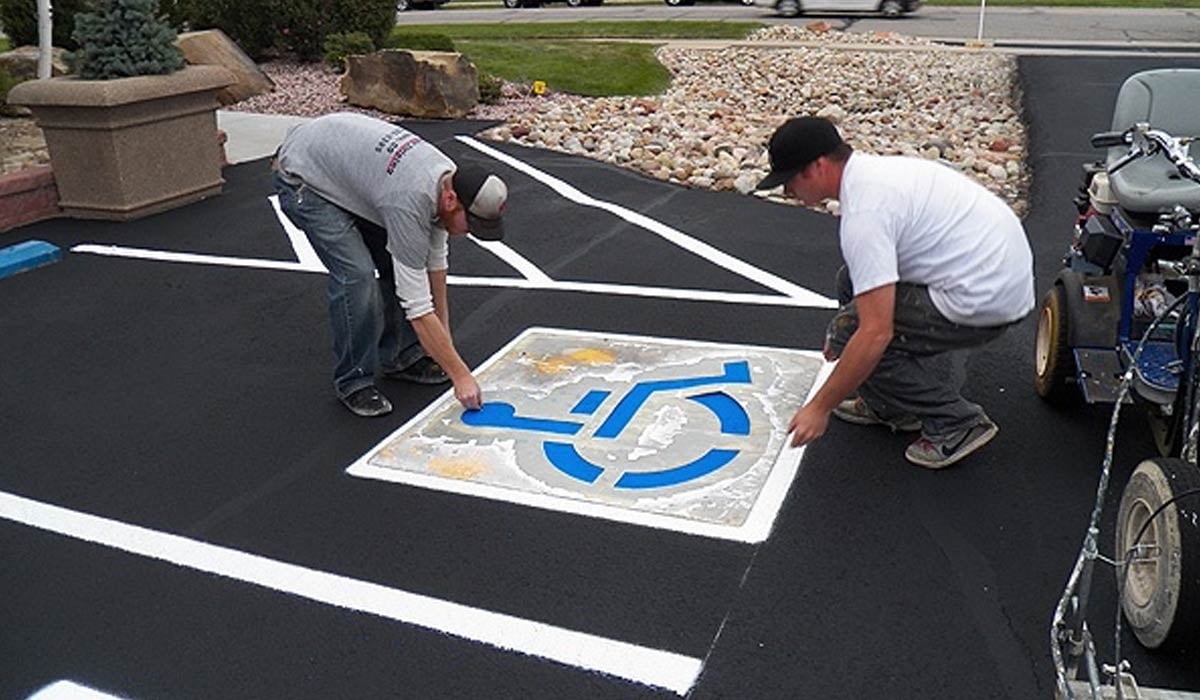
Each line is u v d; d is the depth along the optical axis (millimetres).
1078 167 8078
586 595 3068
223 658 2861
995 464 3711
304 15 13055
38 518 3582
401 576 3193
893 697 2643
